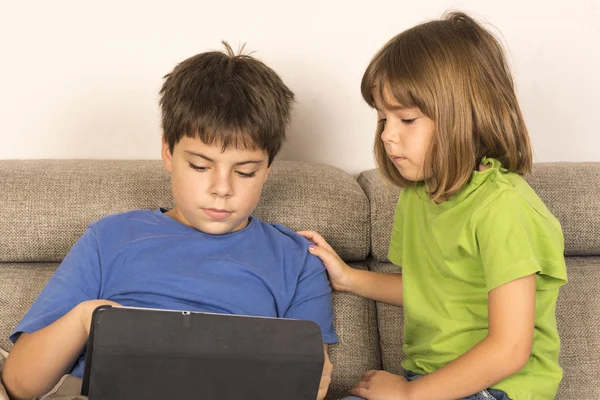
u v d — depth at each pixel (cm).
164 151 122
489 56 115
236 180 115
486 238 109
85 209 136
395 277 134
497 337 106
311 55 159
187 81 116
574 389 132
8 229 135
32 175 138
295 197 139
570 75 162
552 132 165
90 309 105
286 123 124
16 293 133
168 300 117
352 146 164
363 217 141
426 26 118
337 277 133
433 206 121
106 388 88
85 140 159
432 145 113
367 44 159
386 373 121
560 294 139
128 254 120
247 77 117
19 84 155
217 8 155
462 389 108
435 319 118
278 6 156
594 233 141
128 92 158
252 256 124
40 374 106
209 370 89
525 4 158
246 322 90
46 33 153
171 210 130
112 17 154
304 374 91
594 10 159
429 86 111
